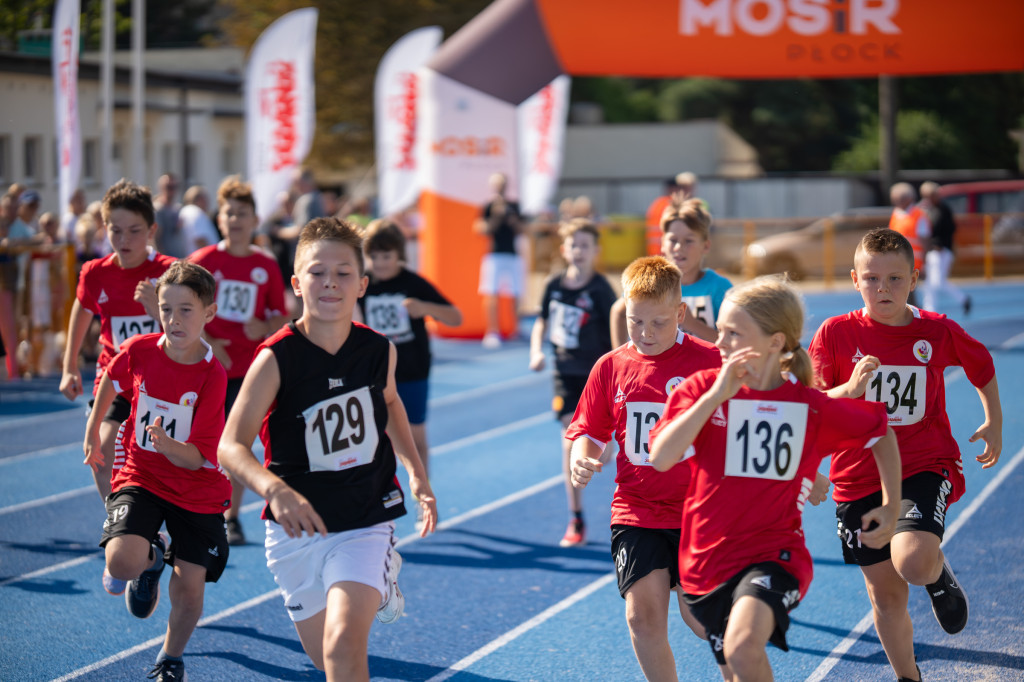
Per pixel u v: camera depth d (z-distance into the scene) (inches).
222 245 671.1
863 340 448.5
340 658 342.6
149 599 482.9
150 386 460.4
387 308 695.1
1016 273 2598.4
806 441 354.9
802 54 1032.8
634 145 3634.4
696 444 364.8
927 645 508.4
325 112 2952.8
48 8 1523.1
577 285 690.8
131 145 2410.2
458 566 649.6
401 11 2923.2
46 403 1216.8
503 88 1465.3
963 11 989.2
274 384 369.4
